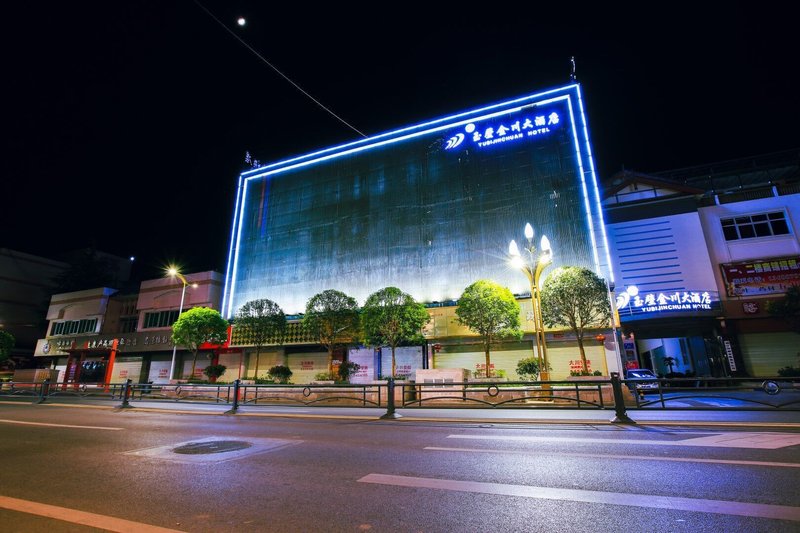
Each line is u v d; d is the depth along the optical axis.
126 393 15.74
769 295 25.03
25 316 47.75
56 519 3.82
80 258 49.12
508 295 20.77
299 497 4.33
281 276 32.41
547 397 12.72
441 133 30.84
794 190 26.84
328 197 33.09
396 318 20.66
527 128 28.30
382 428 9.40
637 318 25.38
